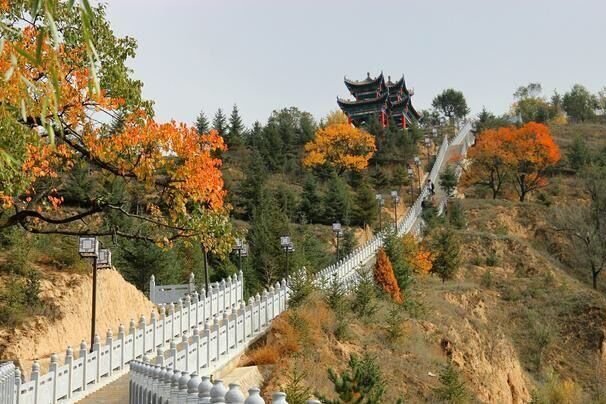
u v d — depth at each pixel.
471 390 33.69
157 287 39.59
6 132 14.46
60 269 32.47
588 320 52.81
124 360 23.14
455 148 119.06
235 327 26.41
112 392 20.31
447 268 54.81
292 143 115.38
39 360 25.31
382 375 27.66
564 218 72.75
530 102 173.25
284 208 72.56
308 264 47.84
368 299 33.91
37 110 15.35
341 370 26.89
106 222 44.53
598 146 118.56
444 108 187.25
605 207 72.69
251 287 44.34
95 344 21.47
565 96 163.62
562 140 124.69
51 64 8.31
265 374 25.00
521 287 57.72
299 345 27.00
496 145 90.19
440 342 36.66
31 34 17.14
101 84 19.14
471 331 40.38
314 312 30.28
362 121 137.62
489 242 66.31
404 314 37.31
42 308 29.16
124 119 19.58
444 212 81.69
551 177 97.25
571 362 50.16
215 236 20.62
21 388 17.12
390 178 102.38
